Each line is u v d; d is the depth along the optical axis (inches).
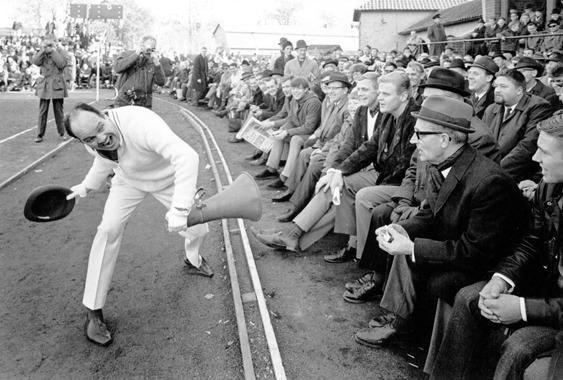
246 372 108.3
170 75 941.8
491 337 101.3
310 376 108.5
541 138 85.4
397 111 154.5
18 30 1397.6
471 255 98.3
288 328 128.6
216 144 378.6
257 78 374.0
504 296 87.7
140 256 175.8
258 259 172.7
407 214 127.8
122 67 289.7
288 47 465.7
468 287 95.0
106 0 1587.1
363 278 147.5
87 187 125.7
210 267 162.6
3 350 119.3
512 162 162.2
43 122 369.4
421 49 687.7
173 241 189.9
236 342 122.7
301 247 172.7
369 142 164.9
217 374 110.8
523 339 82.2
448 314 102.5
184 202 109.0
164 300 144.5
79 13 786.8
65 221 210.5
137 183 124.8
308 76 400.8
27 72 880.9
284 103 289.7
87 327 123.5
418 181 133.8
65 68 372.8
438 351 100.0
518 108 176.1
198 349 120.3
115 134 112.1
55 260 170.9
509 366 81.4
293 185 233.5
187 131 465.1
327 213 170.1
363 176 165.0
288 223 204.1
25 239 189.3
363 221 148.6
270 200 239.8
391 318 124.8
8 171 284.4
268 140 271.1
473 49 541.6
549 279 95.8
